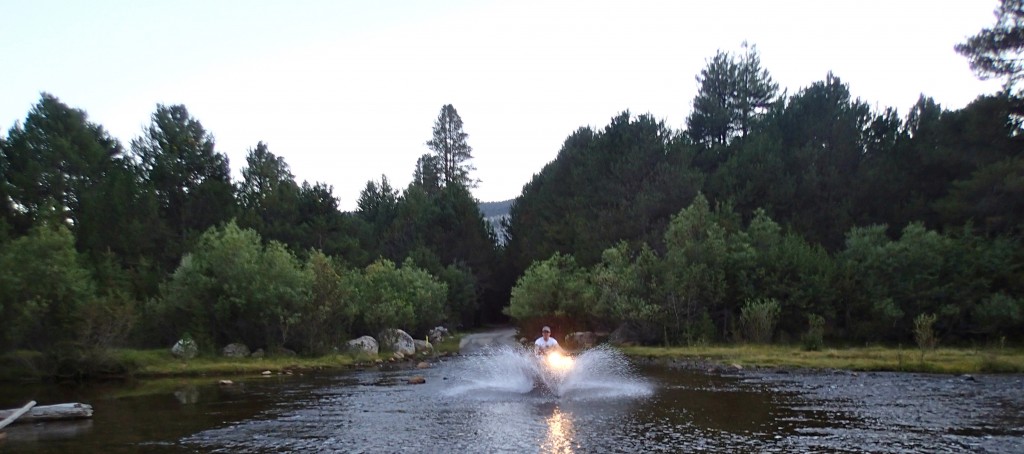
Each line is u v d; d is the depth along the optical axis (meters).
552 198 73.19
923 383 20.78
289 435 13.81
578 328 45.91
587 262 55.03
